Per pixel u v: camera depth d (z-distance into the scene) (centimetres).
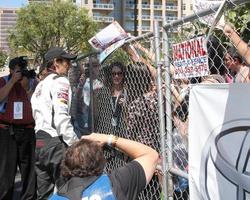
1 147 595
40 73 558
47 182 496
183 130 334
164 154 347
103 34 439
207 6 293
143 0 8688
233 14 308
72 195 233
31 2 4659
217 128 252
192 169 272
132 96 444
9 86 582
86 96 599
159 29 352
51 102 479
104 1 9762
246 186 232
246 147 233
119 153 351
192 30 318
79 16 4672
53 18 4588
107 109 498
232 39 279
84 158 240
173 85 343
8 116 595
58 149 471
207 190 260
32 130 609
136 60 425
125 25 9738
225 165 246
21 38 4591
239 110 238
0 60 4244
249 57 275
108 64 496
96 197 233
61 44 4684
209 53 296
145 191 396
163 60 347
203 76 294
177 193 343
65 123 472
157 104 364
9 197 608
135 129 416
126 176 245
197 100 267
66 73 507
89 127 576
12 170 601
